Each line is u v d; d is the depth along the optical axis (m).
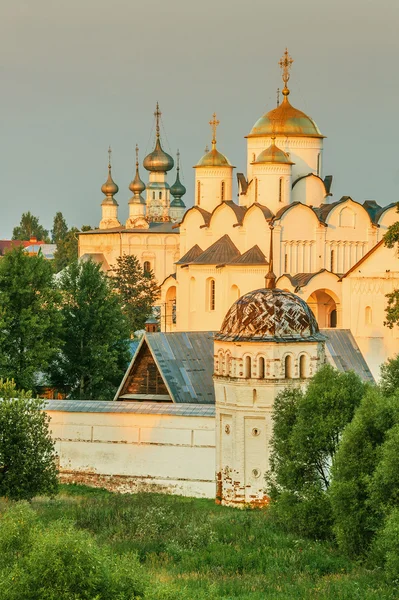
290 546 158.00
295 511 163.25
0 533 133.25
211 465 195.75
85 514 168.62
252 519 169.62
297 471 167.12
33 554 125.31
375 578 144.88
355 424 156.00
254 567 151.75
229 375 185.75
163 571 148.12
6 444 177.12
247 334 184.25
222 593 141.00
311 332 186.00
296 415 172.50
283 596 139.50
